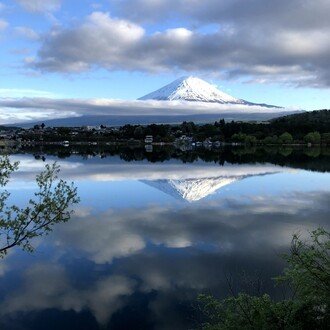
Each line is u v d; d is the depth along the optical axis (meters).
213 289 19.92
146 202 47.84
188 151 195.00
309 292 8.72
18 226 8.91
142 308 18.28
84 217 37.91
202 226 34.62
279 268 22.72
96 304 18.88
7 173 9.07
